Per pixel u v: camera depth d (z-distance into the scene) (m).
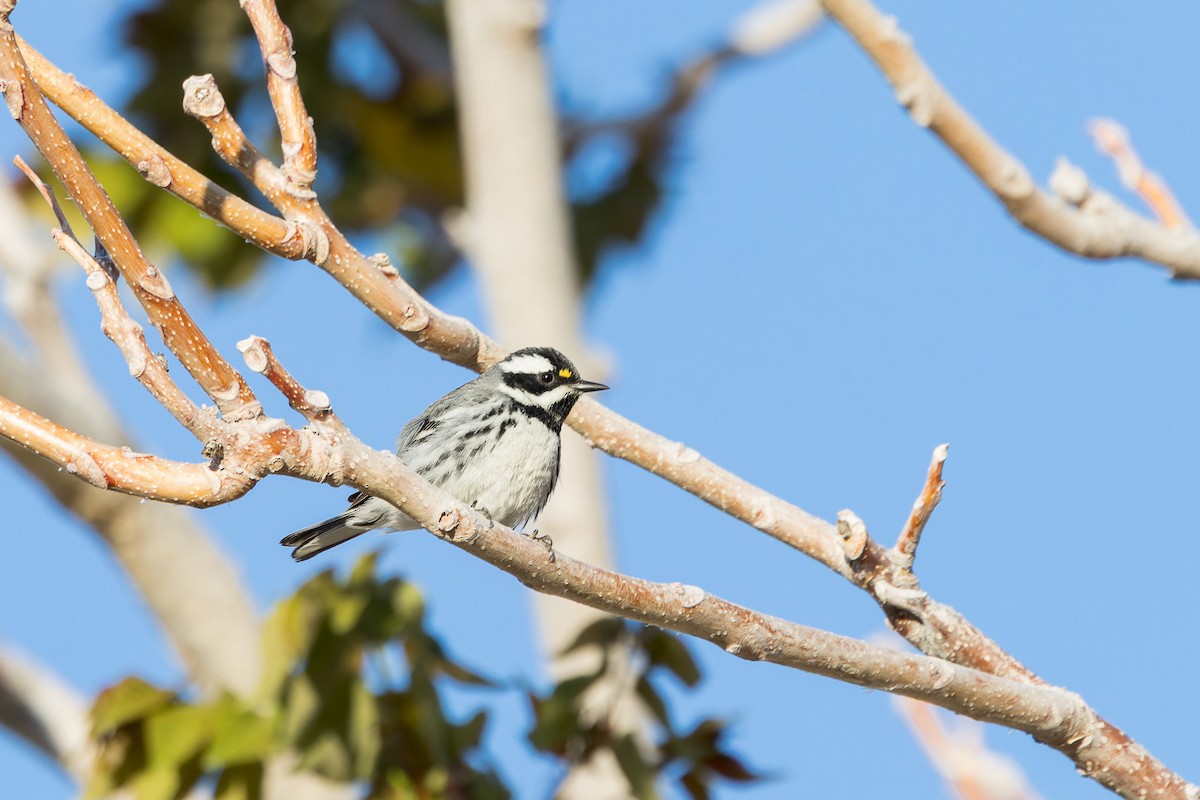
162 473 7.25
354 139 20.55
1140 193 11.50
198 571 15.25
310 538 12.63
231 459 7.31
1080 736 9.23
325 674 12.24
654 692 12.10
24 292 15.45
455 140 20.58
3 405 7.19
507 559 8.14
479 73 16.62
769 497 10.27
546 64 16.75
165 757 12.26
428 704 12.20
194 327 7.18
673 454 10.40
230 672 15.12
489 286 16.39
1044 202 10.69
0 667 15.62
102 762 12.34
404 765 12.42
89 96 8.30
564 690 11.97
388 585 12.48
